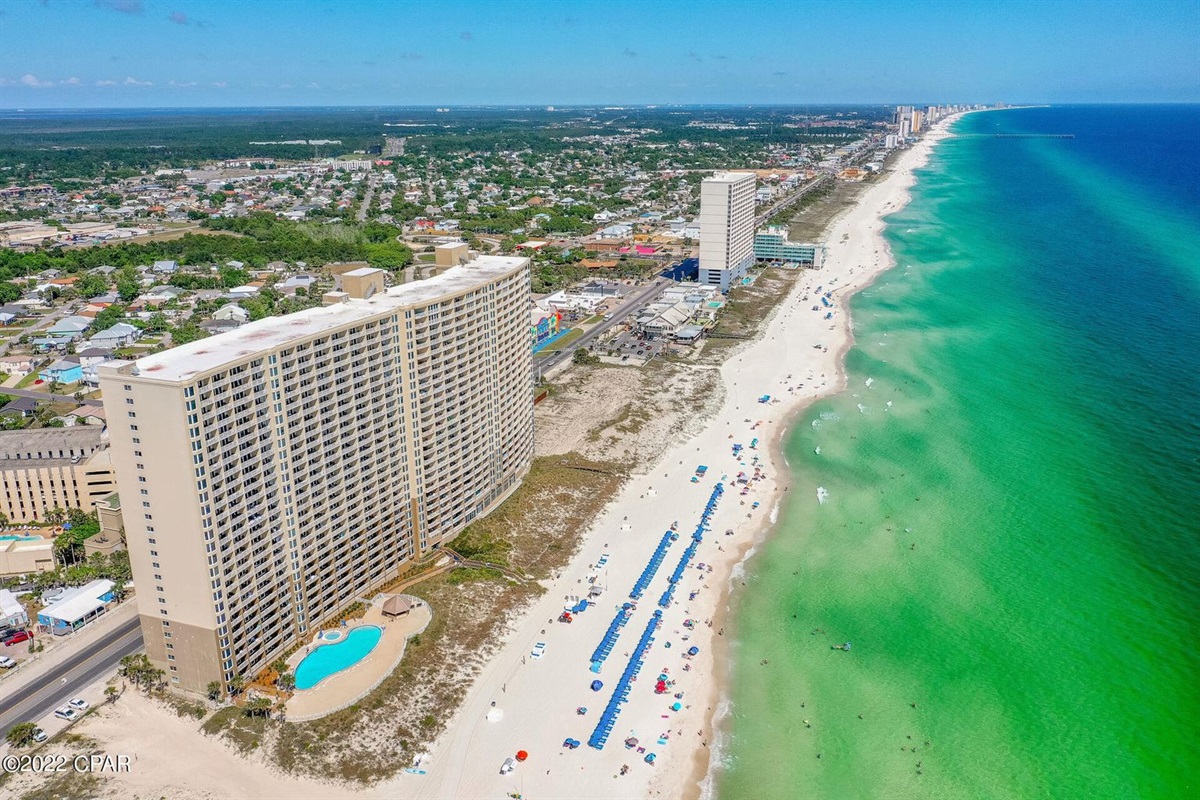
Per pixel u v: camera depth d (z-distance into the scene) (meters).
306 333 149.12
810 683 151.38
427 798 124.50
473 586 175.25
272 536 147.00
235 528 138.38
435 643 157.25
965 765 133.25
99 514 188.12
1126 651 157.00
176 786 124.50
